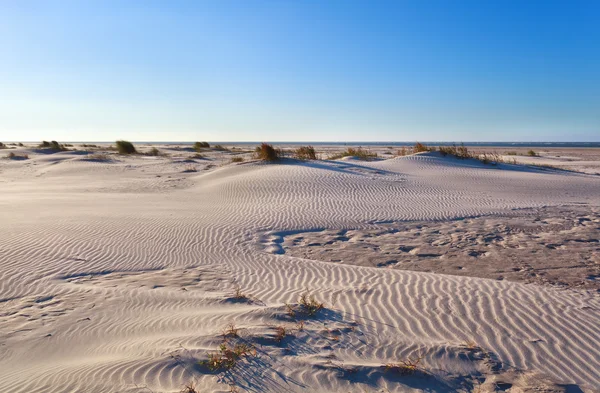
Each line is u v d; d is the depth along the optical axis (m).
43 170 27.92
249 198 15.28
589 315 5.35
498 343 4.64
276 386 3.79
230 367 4.05
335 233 10.59
